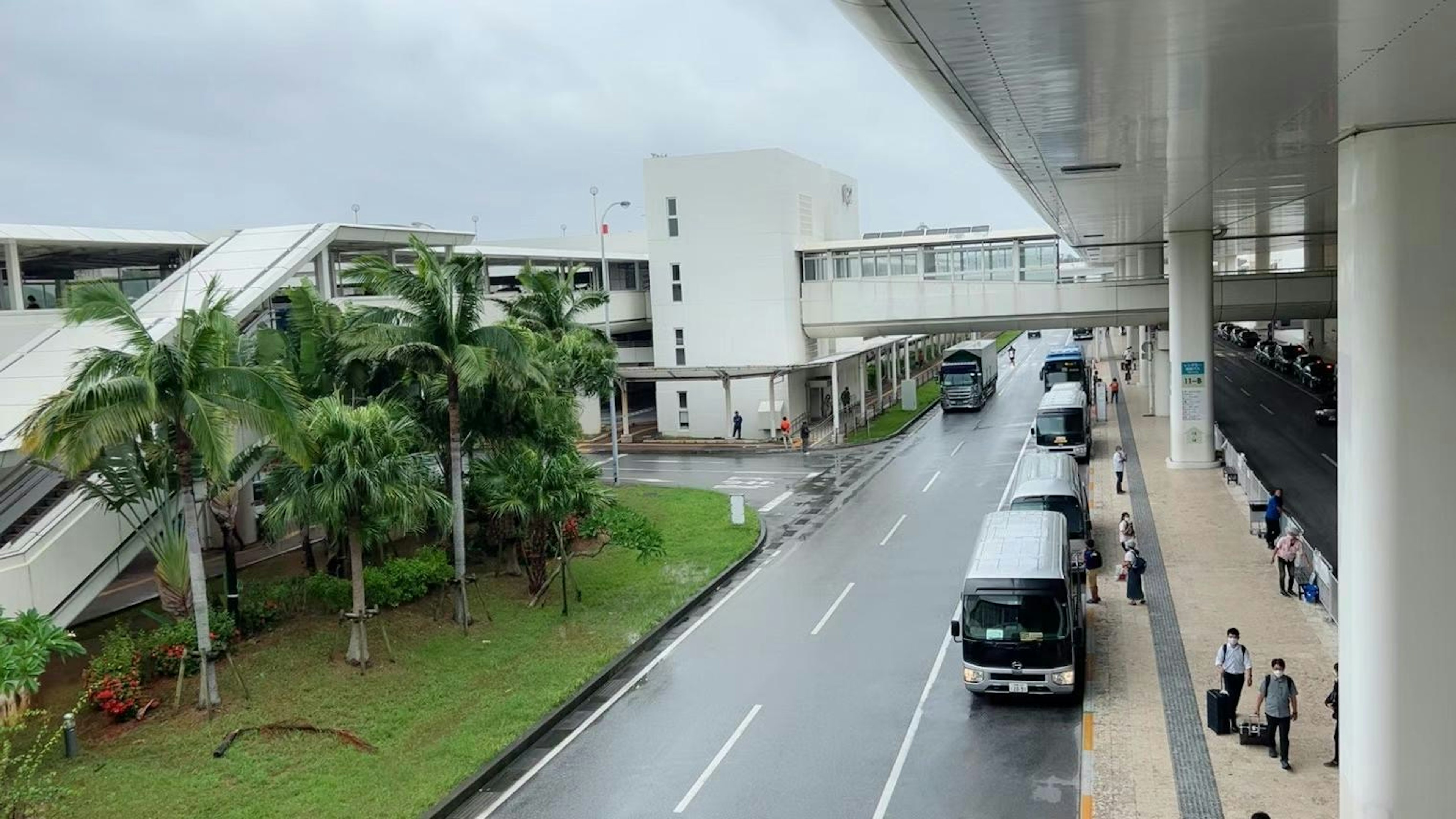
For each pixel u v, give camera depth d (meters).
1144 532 29.19
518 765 16.78
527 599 24.89
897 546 29.81
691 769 16.25
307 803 15.10
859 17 9.41
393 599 23.20
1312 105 13.16
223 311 20.73
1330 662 18.56
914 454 46.12
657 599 24.95
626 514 28.86
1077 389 45.34
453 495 22.70
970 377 58.41
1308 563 23.53
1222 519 30.36
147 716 17.91
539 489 23.12
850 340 62.66
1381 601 12.39
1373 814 12.63
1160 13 8.77
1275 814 13.41
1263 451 42.03
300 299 25.22
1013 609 17.75
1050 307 47.69
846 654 21.08
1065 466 29.50
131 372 16.97
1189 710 16.98
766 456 47.53
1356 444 12.57
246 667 19.94
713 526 32.59
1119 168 20.61
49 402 16.56
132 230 29.83
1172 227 37.59
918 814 14.37
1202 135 16.45
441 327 22.05
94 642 21.91
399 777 15.94
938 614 23.33
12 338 24.91
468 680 19.88
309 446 18.47
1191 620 21.39
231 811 14.86
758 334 52.28
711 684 19.92
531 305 37.59
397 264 39.84
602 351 38.91
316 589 22.98
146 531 20.39
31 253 29.94
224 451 17.11
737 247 52.16
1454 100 11.12
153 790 15.40
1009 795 14.76
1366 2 7.99
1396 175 12.05
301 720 17.72
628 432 53.00
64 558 19.44
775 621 23.59
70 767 16.09
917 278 50.16
